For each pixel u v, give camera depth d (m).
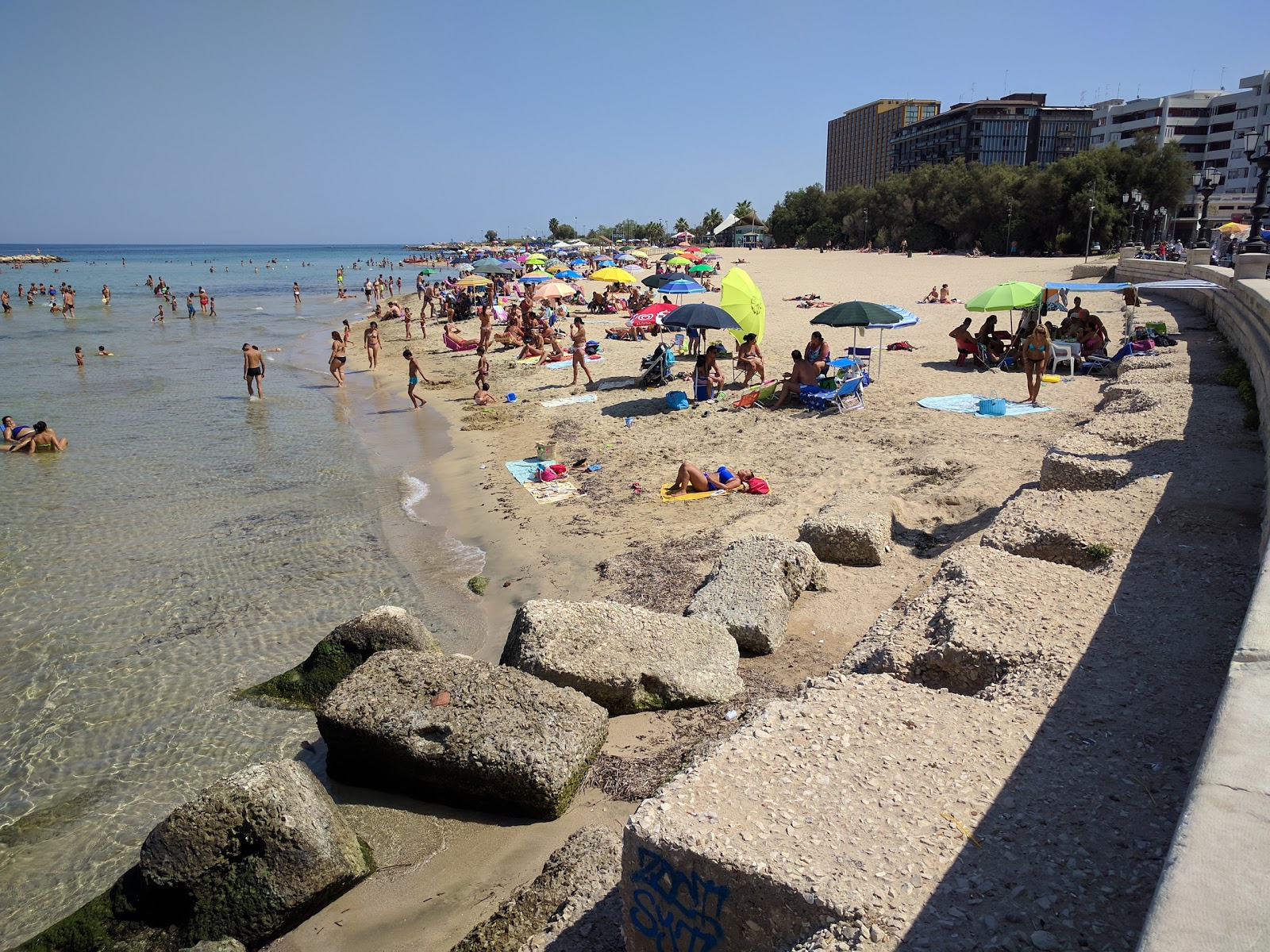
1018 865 2.87
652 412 16.42
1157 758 3.48
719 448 13.41
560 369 22.59
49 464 14.92
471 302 38.78
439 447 15.76
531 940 3.87
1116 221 66.94
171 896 4.82
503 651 6.89
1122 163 67.88
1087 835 3.01
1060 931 2.59
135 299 61.56
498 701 5.82
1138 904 2.69
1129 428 9.12
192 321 44.91
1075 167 69.69
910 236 87.31
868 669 4.85
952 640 4.64
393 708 5.84
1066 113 121.69
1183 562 5.54
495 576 9.41
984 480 10.05
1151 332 16.59
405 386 23.12
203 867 4.78
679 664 6.54
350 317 47.38
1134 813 3.13
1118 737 3.64
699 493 11.29
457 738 5.59
